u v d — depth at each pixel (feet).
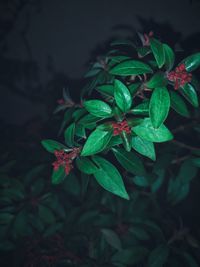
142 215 3.51
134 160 2.08
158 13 5.26
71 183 3.22
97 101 1.83
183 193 3.26
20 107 6.52
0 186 3.58
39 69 6.24
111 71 1.97
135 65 1.97
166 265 3.03
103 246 3.22
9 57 6.19
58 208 3.40
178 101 1.99
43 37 6.00
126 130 1.76
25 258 3.16
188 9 5.08
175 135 3.85
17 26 5.95
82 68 6.09
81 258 3.30
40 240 3.25
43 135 4.74
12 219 3.18
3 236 3.18
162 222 3.69
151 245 3.57
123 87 1.78
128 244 3.30
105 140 1.77
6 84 6.37
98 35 5.79
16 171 4.06
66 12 5.76
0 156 4.27
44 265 3.08
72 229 3.33
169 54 1.94
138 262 3.06
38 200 3.25
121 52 2.68
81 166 1.95
